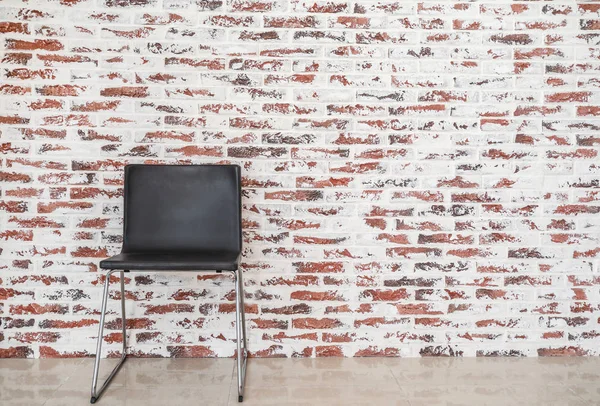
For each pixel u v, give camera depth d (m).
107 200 2.33
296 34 2.34
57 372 2.15
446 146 2.37
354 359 2.33
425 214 2.37
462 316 2.38
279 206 2.36
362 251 2.37
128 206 2.18
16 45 2.29
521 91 2.37
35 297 2.32
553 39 2.37
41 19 2.29
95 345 2.33
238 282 1.94
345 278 2.37
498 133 2.37
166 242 2.17
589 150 2.37
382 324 2.37
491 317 2.38
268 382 2.06
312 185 2.36
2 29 2.28
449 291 2.38
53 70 2.30
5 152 2.30
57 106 2.31
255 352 2.36
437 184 2.37
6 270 2.31
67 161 2.32
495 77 2.37
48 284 2.32
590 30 2.37
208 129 2.34
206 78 2.33
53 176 2.31
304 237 2.36
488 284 2.38
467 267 2.38
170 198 2.19
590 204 2.37
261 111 2.35
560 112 2.38
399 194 2.37
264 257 2.36
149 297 2.34
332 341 2.37
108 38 2.31
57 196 2.32
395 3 2.35
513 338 2.38
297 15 2.34
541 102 2.38
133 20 2.31
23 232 2.31
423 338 2.37
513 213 2.38
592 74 2.38
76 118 2.31
